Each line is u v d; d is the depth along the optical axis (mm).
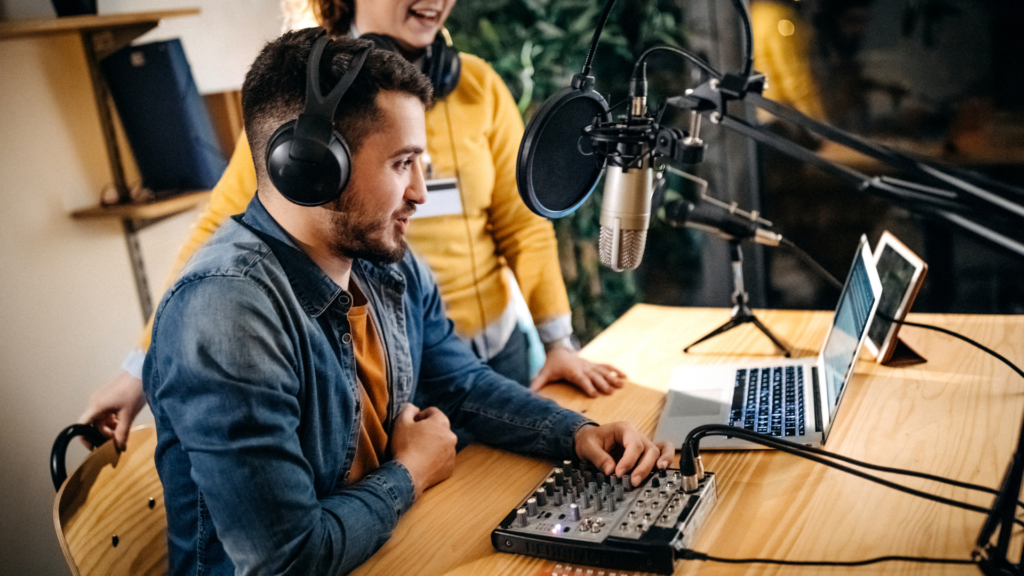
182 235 2445
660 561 908
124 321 2260
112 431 1606
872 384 1391
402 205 1028
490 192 1748
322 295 1054
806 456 1035
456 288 1722
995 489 1005
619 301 3080
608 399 1446
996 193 1064
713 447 1202
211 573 1031
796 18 2689
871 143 1131
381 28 1585
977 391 1322
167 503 1071
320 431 1052
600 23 1045
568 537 961
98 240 2182
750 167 2867
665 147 1033
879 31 2590
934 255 2707
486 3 2783
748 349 1622
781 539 957
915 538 939
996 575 845
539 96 2832
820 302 2932
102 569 1094
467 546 1026
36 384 2008
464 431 1361
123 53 2113
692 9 2820
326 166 898
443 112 1667
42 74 2027
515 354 1832
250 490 892
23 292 1982
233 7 2580
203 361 902
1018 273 2602
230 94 2285
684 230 3016
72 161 2107
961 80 2521
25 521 1974
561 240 2988
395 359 1232
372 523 1013
